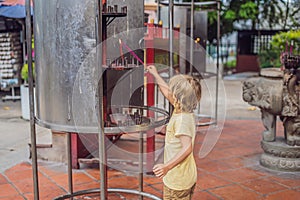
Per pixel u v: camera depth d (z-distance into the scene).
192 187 2.26
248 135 4.80
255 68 12.00
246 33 11.99
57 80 2.12
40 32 2.17
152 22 3.25
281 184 3.27
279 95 3.47
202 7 6.84
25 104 5.67
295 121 3.53
